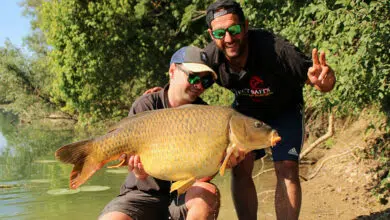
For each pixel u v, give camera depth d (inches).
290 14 135.8
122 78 262.5
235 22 70.8
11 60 506.9
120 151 61.6
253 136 58.2
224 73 77.2
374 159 126.4
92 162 62.5
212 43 78.5
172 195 76.3
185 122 58.5
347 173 129.0
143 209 74.2
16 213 118.3
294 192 75.8
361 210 103.0
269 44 72.8
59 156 61.7
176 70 71.2
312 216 102.4
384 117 114.4
